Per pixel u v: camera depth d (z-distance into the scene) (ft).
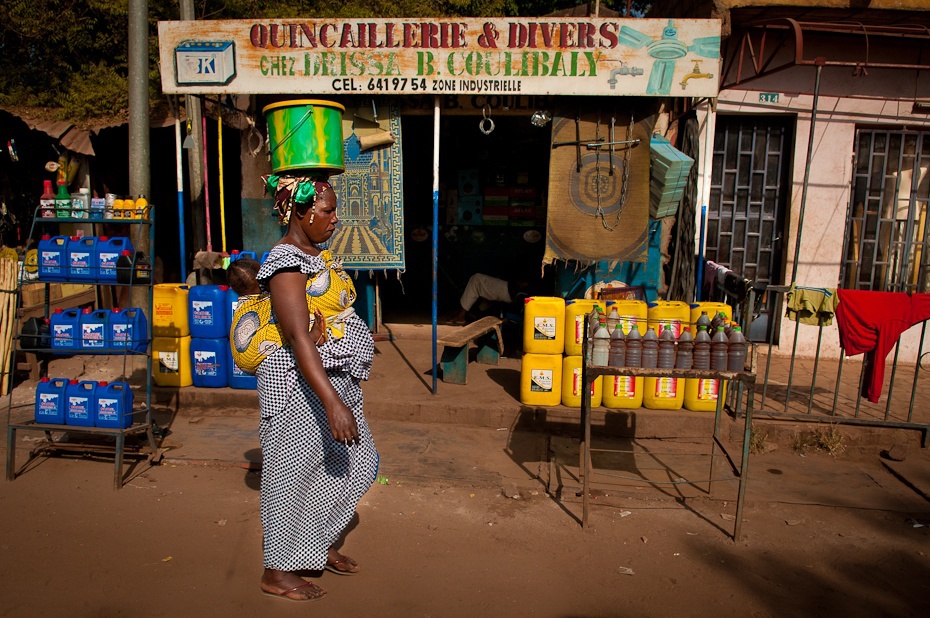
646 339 12.80
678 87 17.17
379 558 11.25
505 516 12.85
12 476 13.93
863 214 24.03
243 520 12.41
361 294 23.79
